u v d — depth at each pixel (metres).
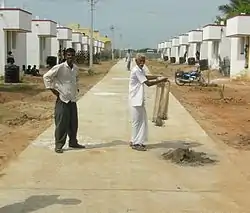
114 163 8.52
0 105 17.36
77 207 6.18
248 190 7.04
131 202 6.41
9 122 13.34
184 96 22.09
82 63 60.19
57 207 6.17
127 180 7.45
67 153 9.27
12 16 31.61
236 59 35.94
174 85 28.31
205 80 32.41
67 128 9.40
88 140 10.62
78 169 8.08
